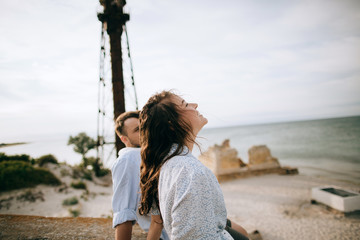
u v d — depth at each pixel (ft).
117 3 19.71
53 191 44.78
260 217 33.63
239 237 3.74
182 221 1.99
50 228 6.37
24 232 6.14
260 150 64.64
